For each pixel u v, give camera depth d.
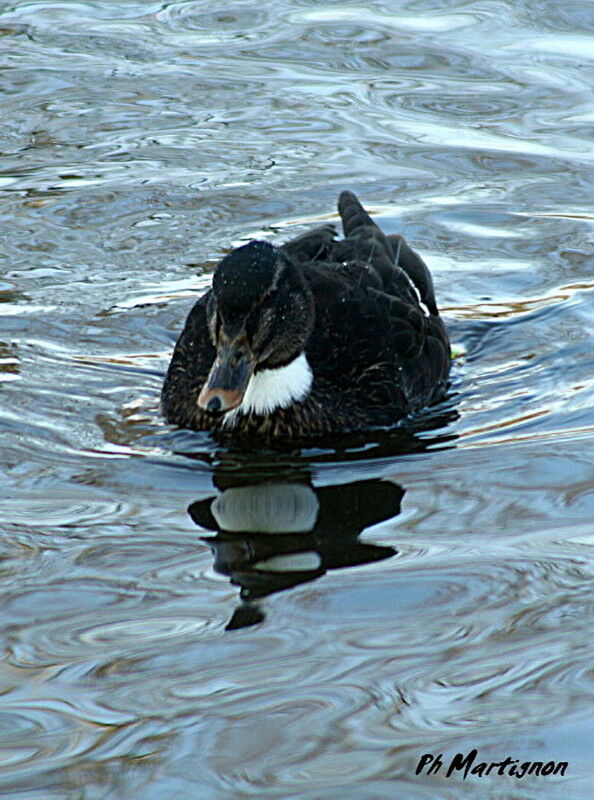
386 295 13.09
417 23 22.30
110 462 11.09
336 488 10.57
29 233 16.05
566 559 9.03
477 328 14.13
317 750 6.94
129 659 7.84
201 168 17.77
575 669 7.63
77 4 23.34
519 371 13.19
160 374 13.05
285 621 8.30
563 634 8.02
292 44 21.45
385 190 17.20
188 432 11.83
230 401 10.98
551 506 9.98
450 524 9.74
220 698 7.41
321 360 12.23
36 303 14.44
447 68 20.56
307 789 6.61
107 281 14.98
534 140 18.47
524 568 8.91
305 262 13.39
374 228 14.48
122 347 13.57
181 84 20.08
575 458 10.91
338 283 12.89
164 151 18.17
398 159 18.05
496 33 21.78
